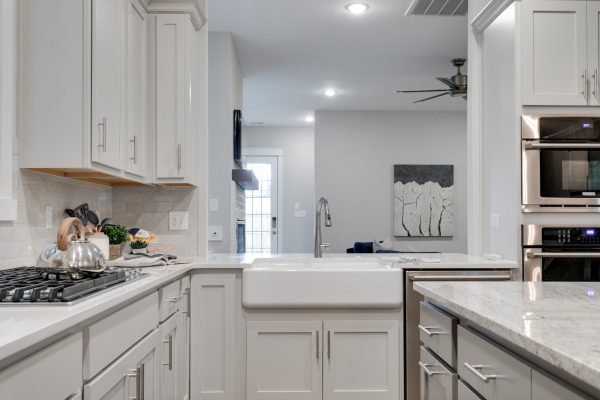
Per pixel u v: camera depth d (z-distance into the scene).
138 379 1.64
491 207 3.03
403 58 5.27
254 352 2.56
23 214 1.96
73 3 1.93
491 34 3.04
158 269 2.27
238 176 4.41
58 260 1.54
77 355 1.19
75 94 1.93
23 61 1.93
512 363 1.01
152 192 3.01
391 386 2.54
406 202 7.63
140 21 2.63
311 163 9.01
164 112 2.74
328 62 5.37
